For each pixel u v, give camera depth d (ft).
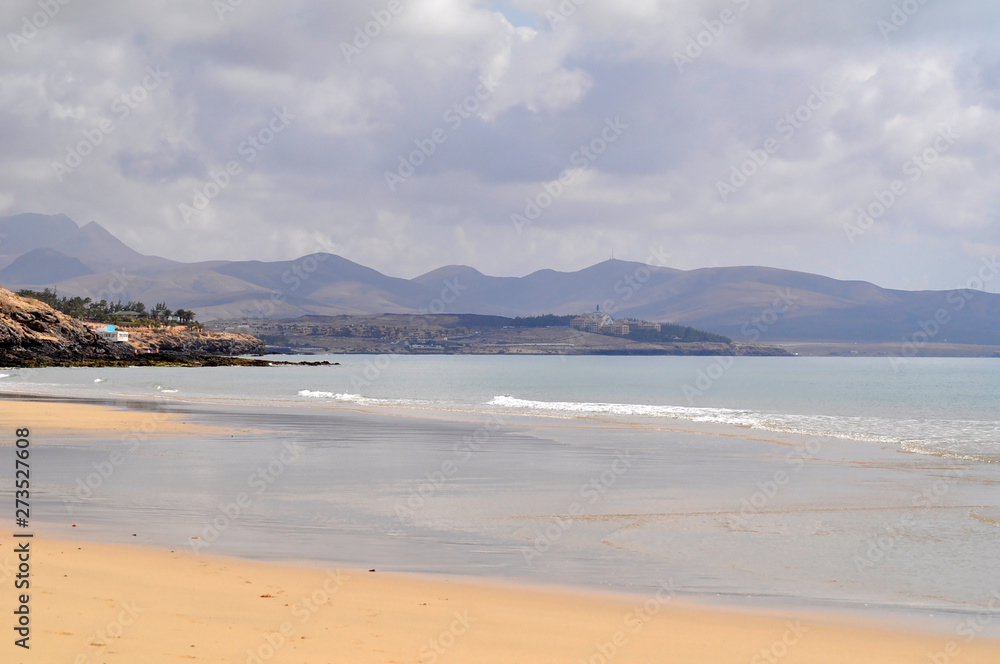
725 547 42.75
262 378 389.60
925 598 33.47
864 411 172.04
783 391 271.90
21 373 394.93
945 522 49.93
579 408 162.20
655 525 48.47
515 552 40.91
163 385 280.51
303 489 60.23
